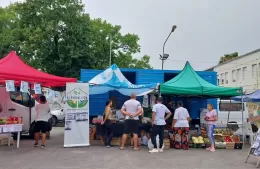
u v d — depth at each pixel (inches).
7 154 384.8
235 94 466.6
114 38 1453.0
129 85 479.8
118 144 470.6
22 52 1097.4
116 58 1434.5
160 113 416.8
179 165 330.0
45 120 436.5
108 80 486.3
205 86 462.0
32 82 437.4
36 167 311.3
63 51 1086.4
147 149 434.3
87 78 591.5
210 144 454.9
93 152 404.5
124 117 462.0
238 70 1515.7
